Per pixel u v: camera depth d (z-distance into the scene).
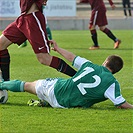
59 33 38.75
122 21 42.66
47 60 13.80
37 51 13.74
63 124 11.23
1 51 14.38
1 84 13.21
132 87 16.41
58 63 13.79
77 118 11.77
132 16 45.12
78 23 42.50
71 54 12.96
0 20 41.34
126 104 12.66
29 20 13.71
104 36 36.84
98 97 12.54
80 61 12.77
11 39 14.17
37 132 10.55
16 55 25.03
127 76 18.66
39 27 13.70
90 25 27.83
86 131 10.70
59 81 12.79
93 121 11.52
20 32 14.08
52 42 13.14
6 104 13.41
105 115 12.07
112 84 12.51
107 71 12.62
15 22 14.10
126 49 28.11
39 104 13.05
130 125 11.23
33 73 19.31
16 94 14.83
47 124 11.23
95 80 12.48
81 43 31.52
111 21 42.59
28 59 23.45
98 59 23.55
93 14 27.55
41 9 13.83
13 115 12.06
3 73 14.50
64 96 12.70
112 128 10.98
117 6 50.41
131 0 50.12
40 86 12.87
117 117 11.90
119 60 12.80
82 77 12.55
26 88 13.01
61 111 12.38
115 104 12.54
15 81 13.09
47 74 19.12
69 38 34.88
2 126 11.05
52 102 12.80
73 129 10.84
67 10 43.72
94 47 28.11
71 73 13.78
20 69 20.30
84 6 51.03
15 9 42.38
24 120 11.57
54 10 43.66
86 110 12.49
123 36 36.16
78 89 12.59
